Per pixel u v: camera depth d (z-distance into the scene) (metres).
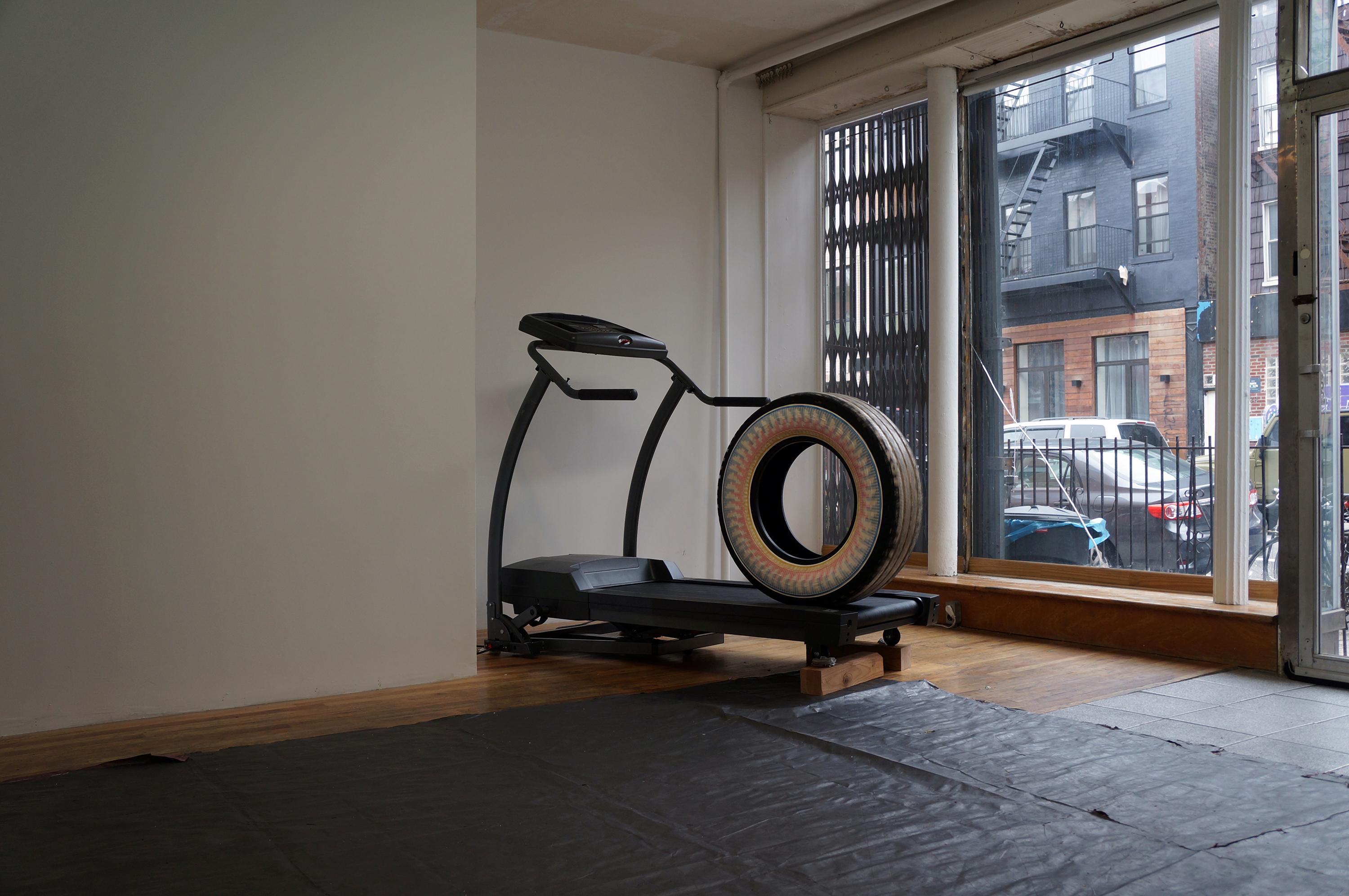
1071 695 3.65
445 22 4.05
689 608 4.01
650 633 4.57
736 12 5.25
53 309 3.27
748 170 6.26
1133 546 4.94
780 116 6.39
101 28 3.36
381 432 3.88
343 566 3.79
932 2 5.01
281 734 3.18
